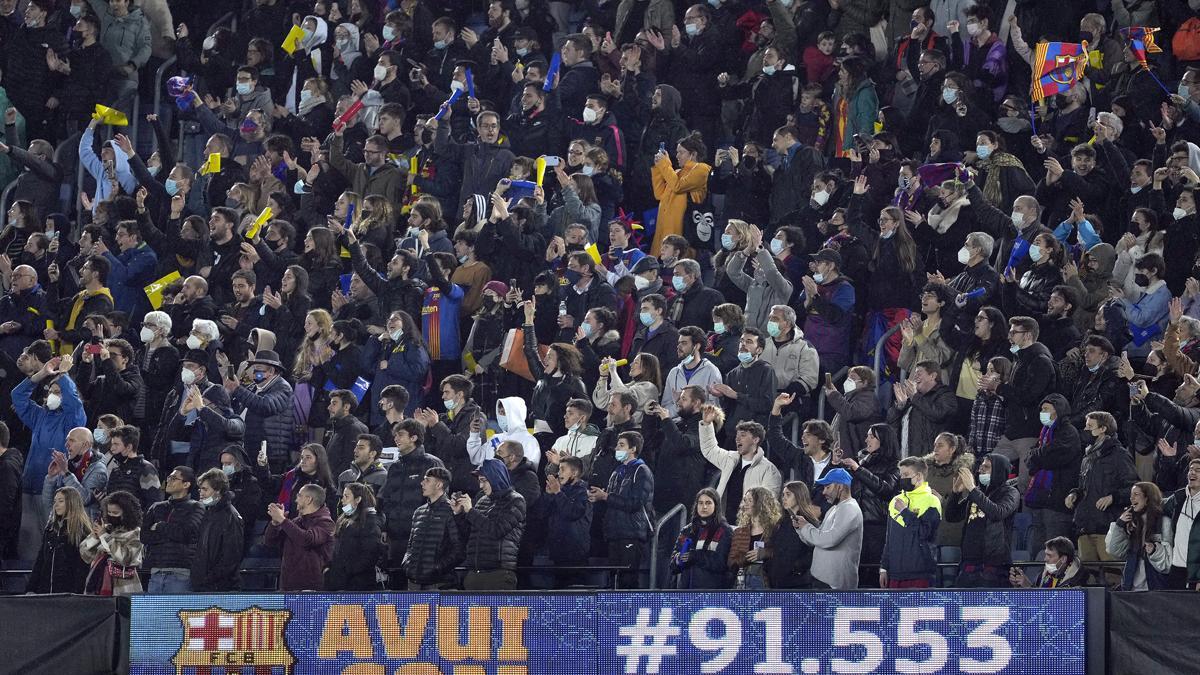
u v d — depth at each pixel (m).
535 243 77.38
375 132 87.75
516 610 55.34
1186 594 53.88
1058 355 69.31
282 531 62.34
